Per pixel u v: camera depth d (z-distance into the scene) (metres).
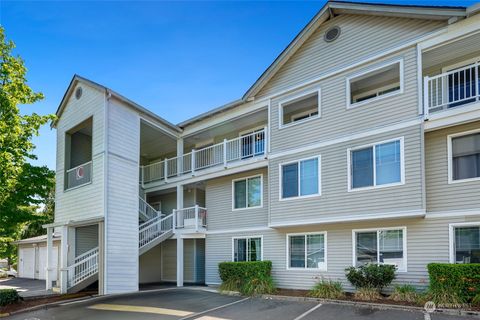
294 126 13.87
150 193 20.19
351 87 13.05
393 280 10.99
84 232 16.41
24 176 14.24
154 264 19.47
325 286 11.73
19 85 12.22
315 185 12.88
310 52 13.91
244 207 16.12
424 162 10.63
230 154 17.59
